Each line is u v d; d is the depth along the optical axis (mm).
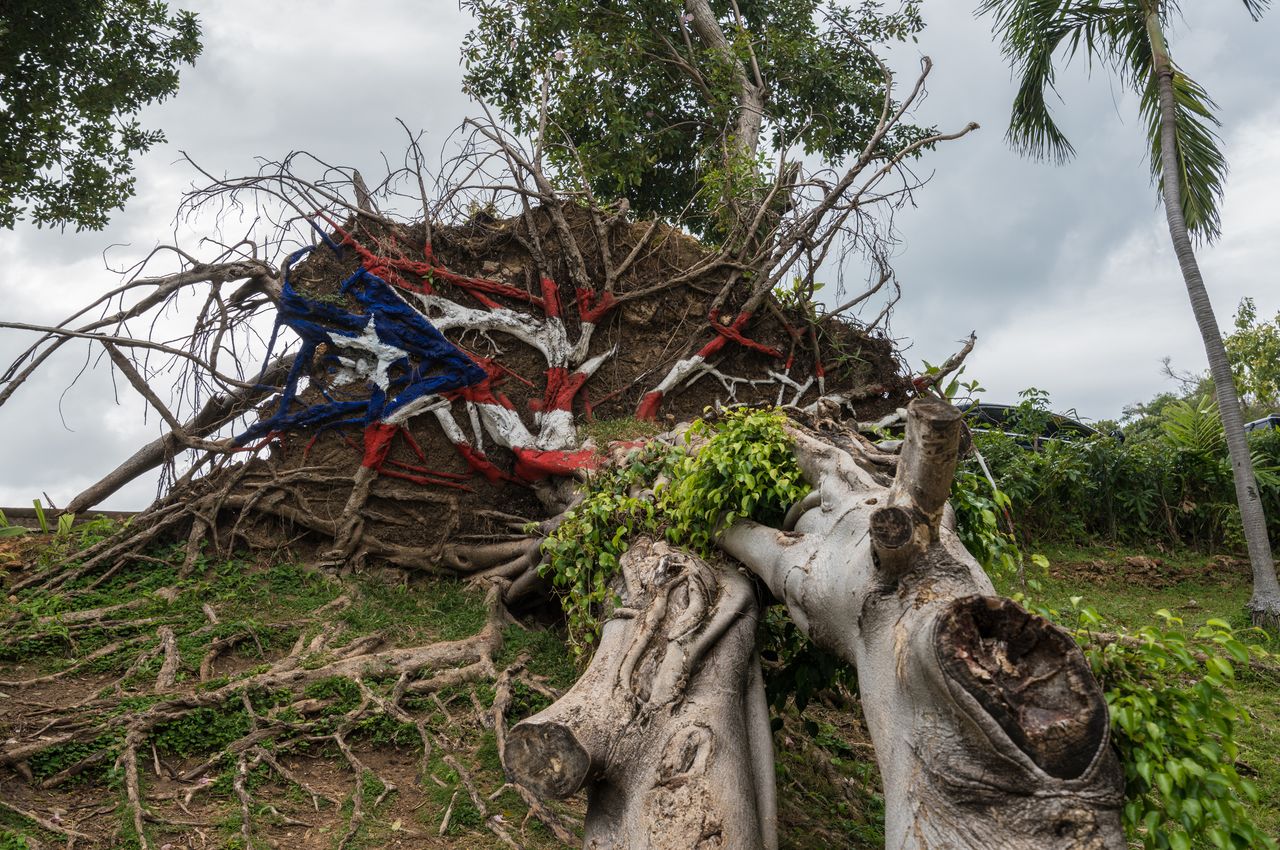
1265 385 27172
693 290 10477
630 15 15469
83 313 9000
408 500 9000
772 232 10484
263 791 5441
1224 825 3424
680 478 5898
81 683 6539
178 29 16359
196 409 9219
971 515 5078
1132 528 14000
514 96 15727
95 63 15773
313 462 9062
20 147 15227
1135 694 3633
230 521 8906
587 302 9820
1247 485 10898
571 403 9508
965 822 3238
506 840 5055
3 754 5199
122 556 8445
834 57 16359
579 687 4742
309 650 7043
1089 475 13914
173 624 7375
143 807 5062
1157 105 12672
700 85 14930
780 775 5965
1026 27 12812
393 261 9320
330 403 9047
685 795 4230
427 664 6938
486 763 5875
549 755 4305
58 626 7031
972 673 3248
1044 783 3145
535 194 9656
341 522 8812
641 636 4875
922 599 3721
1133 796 3602
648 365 10148
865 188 10133
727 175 11164
